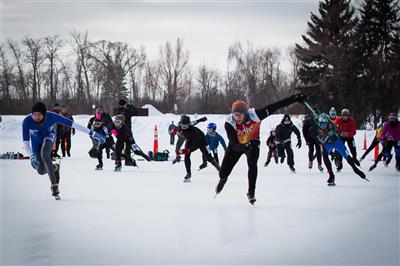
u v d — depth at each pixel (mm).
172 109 57844
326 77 38750
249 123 6637
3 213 6262
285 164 14305
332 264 4031
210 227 5430
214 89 67812
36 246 4617
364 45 41031
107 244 4680
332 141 9180
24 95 59594
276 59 60969
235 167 13141
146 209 6570
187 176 9789
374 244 4676
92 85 64062
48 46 59375
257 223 5645
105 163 14148
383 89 39688
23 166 13086
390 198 7586
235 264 4043
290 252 4387
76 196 7770
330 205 6914
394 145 11961
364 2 44906
